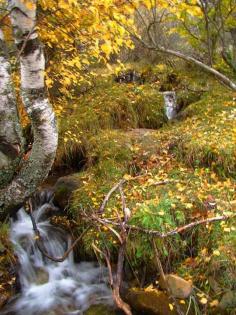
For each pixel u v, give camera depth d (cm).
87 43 550
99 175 542
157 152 572
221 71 695
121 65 587
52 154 404
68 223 489
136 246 405
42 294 437
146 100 788
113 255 433
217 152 512
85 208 466
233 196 446
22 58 358
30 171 410
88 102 757
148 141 610
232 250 371
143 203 434
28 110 377
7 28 487
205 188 461
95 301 421
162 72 944
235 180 490
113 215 432
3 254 434
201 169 507
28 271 454
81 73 779
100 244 425
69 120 671
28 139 474
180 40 927
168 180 479
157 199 443
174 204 427
